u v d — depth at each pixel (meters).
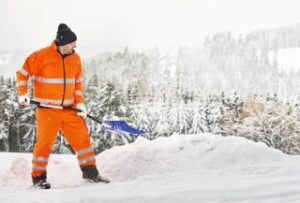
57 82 5.12
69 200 3.72
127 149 5.69
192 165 5.05
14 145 44.56
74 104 5.38
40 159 5.02
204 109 51.09
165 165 5.11
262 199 3.78
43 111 5.08
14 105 43.84
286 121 35.91
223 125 48.41
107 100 46.78
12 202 3.83
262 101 41.69
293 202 3.66
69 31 5.09
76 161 6.44
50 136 5.08
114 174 5.27
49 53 5.11
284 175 4.55
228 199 3.79
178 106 51.59
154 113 51.28
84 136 5.19
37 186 4.94
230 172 4.73
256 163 5.02
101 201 3.71
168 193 3.88
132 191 4.08
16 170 5.52
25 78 5.12
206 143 5.43
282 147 35.50
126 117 48.34
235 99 47.69
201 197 3.81
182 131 50.88
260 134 35.78
